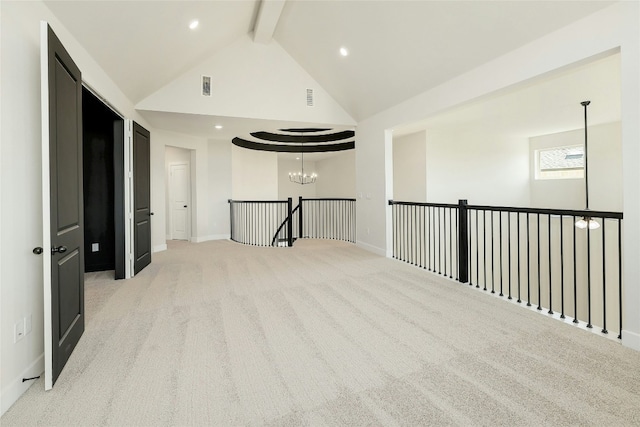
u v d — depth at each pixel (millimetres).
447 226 6980
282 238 9305
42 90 1786
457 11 3092
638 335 2223
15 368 1751
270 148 8656
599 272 6438
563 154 7164
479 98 3633
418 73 4176
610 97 4609
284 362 2098
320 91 5777
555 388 1795
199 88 5004
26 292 1876
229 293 3537
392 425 1520
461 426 1509
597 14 2449
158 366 2051
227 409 1644
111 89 3633
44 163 1789
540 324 2684
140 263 4570
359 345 2328
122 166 4148
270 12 4344
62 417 1590
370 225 5973
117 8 2750
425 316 2865
